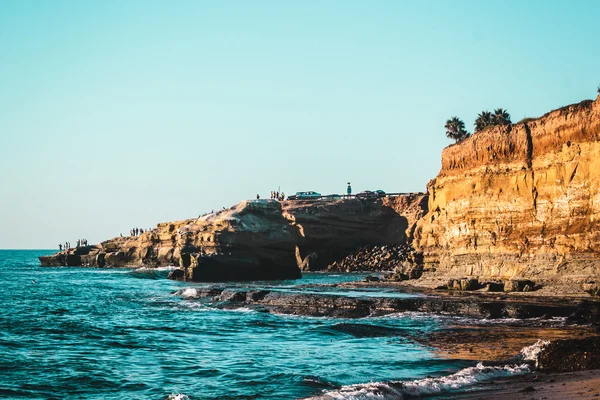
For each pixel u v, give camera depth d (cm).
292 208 13038
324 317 4156
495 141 5522
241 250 10844
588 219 4484
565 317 3622
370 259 12619
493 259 5312
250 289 5712
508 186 5306
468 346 2862
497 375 2252
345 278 10125
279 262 10206
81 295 6712
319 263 12950
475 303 3906
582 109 4644
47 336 3428
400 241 13425
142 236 14362
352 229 13375
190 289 6075
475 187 5644
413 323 3653
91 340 3294
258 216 11562
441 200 6281
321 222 13000
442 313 3981
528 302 3966
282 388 2173
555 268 4641
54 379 2347
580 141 4603
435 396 1988
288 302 4741
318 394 2042
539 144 5084
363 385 2067
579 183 4572
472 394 1964
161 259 13250
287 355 2798
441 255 6112
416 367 2472
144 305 5353
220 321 4066
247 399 2041
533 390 1922
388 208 13750
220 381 2305
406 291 5303
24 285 8669
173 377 2386
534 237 4950
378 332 3322
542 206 4912
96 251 16312
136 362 2684
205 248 11119
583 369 2233
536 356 2466
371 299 4319
